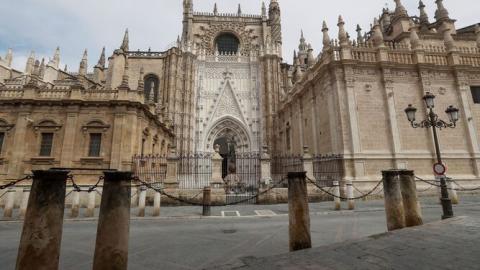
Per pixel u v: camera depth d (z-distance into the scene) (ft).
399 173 28.73
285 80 141.90
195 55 132.77
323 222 36.55
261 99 132.16
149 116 80.28
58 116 67.41
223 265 16.61
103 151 65.72
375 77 72.18
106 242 14.73
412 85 73.61
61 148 65.46
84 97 68.85
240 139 130.41
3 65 119.24
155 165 81.25
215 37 149.48
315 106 84.74
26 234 12.75
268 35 139.95
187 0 150.30
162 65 132.67
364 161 65.77
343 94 69.82
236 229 33.09
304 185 22.31
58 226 13.39
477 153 71.26
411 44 77.56
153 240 27.35
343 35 73.00
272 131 127.34
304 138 93.91
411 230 25.05
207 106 131.95
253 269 15.62
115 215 15.16
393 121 69.26
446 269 15.10
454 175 69.21
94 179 63.77
